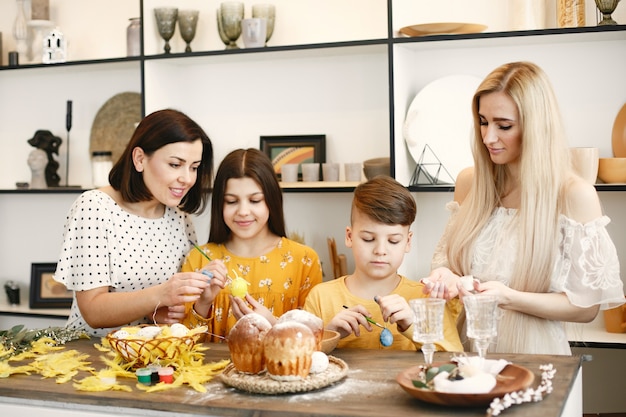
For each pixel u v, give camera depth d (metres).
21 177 4.15
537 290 2.17
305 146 3.57
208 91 3.76
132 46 3.60
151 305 2.20
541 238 2.12
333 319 2.06
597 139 3.22
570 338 3.00
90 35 3.93
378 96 3.50
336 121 3.57
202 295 2.28
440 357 1.94
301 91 3.62
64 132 4.04
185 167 2.34
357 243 2.25
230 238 2.61
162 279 2.49
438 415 1.49
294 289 2.60
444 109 3.30
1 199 4.20
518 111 2.12
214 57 3.54
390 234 2.21
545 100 2.12
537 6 3.11
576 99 3.24
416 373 1.67
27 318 4.05
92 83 3.96
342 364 1.82
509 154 2.17
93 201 2.36
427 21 3.37
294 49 3.33
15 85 4.12
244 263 2.58
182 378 1.76
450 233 2.40
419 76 3.42
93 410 1.69
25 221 4.16
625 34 3.02
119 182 2.42
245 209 2.48
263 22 3.41
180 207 2.56
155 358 1.87
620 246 3.23
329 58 3.56
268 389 1.64
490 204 2.27
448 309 2.15
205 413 1.59
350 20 3.52
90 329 2.45
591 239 2.09
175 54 3.49
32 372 1.93
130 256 2.41
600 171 3.06
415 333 1.69
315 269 2.62
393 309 1.97
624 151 3.18
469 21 3.32
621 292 2.12
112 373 1.83
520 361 1.86
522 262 2.14
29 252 4.17
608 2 2.98
